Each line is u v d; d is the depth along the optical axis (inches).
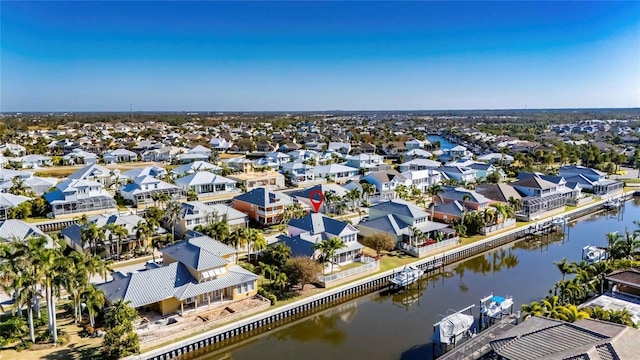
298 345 2181.3
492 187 4793.3
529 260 3410.4
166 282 2252.7
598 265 2484.0
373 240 3159.5
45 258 1870.1
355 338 2215.8
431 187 4672.7
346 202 4559.5
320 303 2502.5
